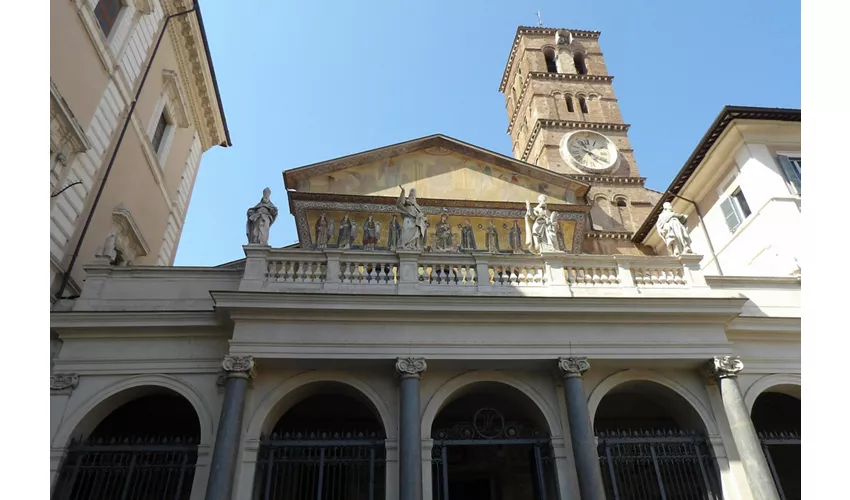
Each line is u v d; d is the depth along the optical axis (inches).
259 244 534.0
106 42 644.1
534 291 538.3
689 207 877.2
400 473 438.6
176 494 451.2
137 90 730.8
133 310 519.2
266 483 452.1
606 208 1141.1
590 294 545.6
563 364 495.5
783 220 667.4
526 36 1525.6
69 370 490.9
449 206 794.2
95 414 486.0
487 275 544.1
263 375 493.4
